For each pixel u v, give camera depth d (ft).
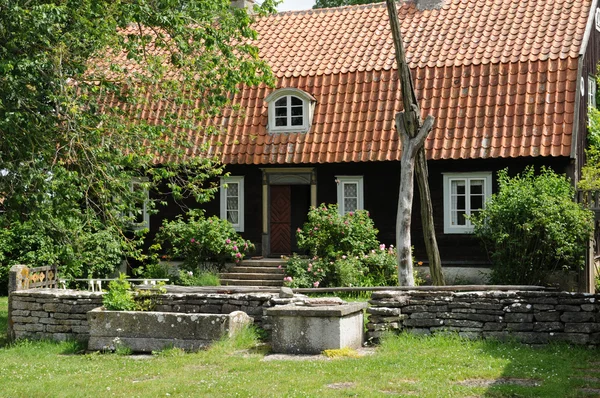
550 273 71.67
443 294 48.29
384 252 78.02
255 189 88.33
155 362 45.29
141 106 90.33
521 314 46.57
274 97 85.81
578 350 44.37
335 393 36.40
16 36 54.60
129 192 59.88
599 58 90.68
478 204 79.92
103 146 58.08
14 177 53.78
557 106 76.02
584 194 73.61
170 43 70.49
